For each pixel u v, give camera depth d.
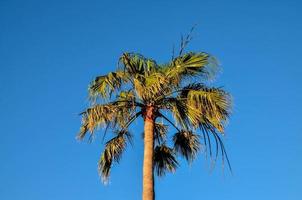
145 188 12.34
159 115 13.43
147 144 12.88
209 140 12.92
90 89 13.73
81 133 13.76
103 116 13.34
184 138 14.61
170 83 13.44
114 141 14.02
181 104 13.24
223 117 13.04
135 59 13.92
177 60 13.84
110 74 13.66
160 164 15.12
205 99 13.04
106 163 14.02
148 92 13.01
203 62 13.64
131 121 13.49
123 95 13.79
